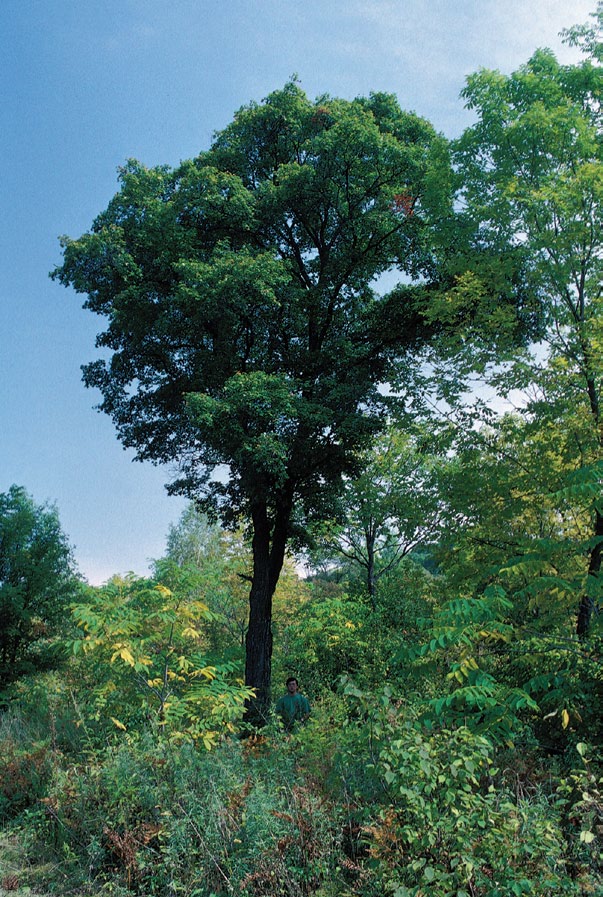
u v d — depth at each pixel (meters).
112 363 16.92
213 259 14.50
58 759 7.31
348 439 15.59
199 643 15.13
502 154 10.73
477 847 3.78
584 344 9.07
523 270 10.66
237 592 22.69
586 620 8.05
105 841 5.66
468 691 5.08
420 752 4.05
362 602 18.19
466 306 10.73
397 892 3.62
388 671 13.95
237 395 13.31
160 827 5.16
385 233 16.75
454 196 11.85
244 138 16.95
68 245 15.02
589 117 10.73
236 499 17.06
